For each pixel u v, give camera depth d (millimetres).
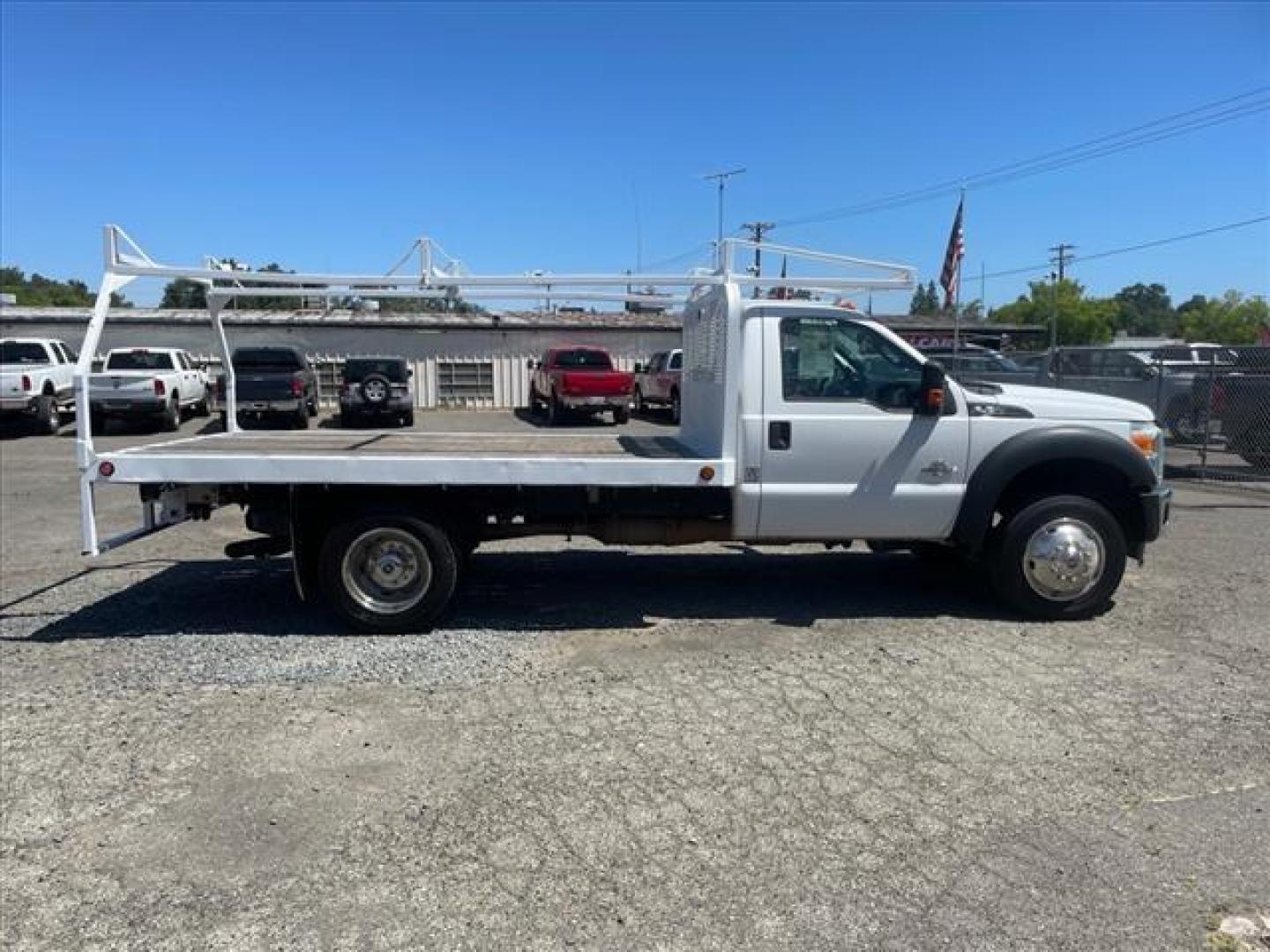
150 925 3125
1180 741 4484
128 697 5074
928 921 3123
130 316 29688
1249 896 3256
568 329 31438
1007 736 4547
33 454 18203
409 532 6102
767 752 4375
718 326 6508
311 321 30406
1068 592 6426
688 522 6516
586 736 4559
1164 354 16234
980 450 6312
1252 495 12570
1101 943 3006
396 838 3646
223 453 6309
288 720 4758
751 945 3008
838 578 7676
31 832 3707
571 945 3010
